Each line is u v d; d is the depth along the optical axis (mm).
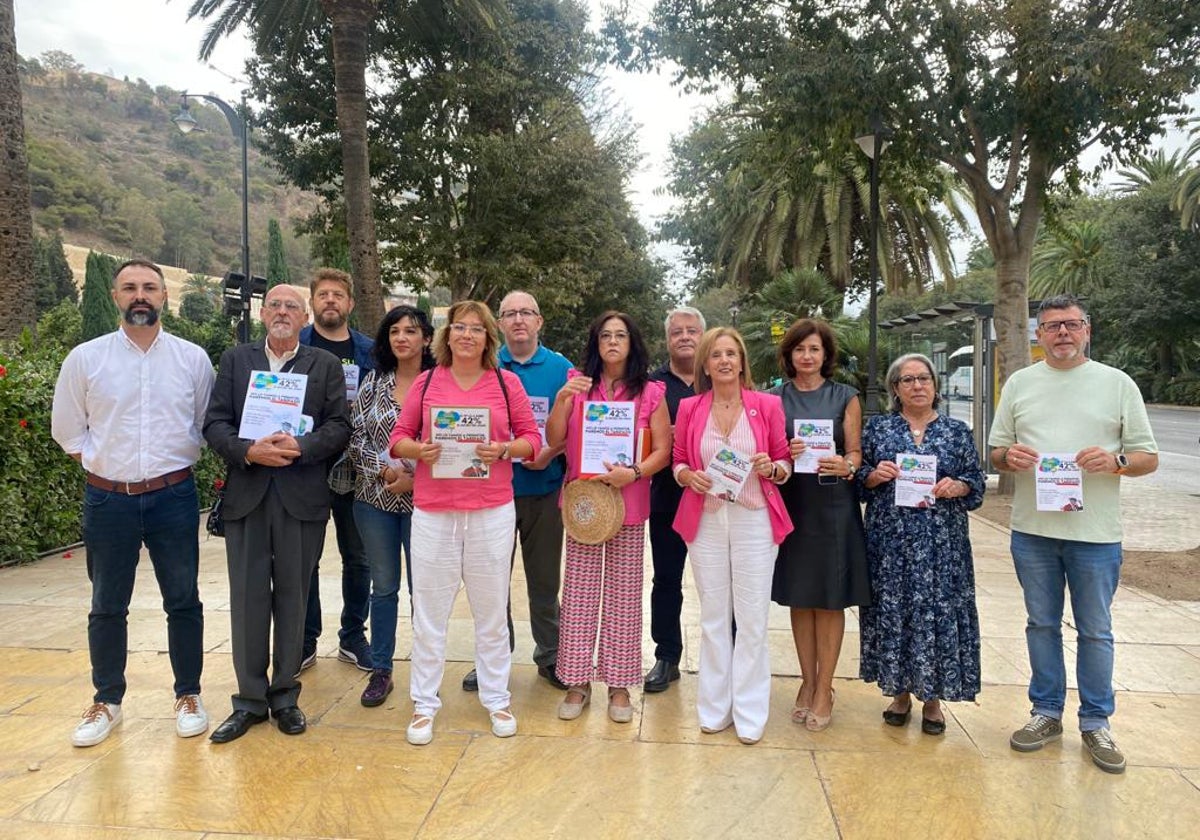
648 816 2848
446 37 17812
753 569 3473
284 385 3447
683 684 4176
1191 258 35062
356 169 12273
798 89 9195
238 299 15633
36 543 7086
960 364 14195
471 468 3375
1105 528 3291
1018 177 10414
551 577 4098
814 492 3520
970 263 53719
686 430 3643
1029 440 3402
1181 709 3812
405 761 3260
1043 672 3463
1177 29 8383
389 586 3891
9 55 9586
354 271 12484
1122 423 3266
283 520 3494
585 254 20734
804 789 3043
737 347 3543
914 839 2711
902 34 8867
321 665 4434
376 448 3844
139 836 2701
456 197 20297
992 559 7219
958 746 3424
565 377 4191
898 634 3459
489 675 3576
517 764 3240
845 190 20062
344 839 2695
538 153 18609
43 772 3137
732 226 24484
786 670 4402
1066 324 3330
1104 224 40156
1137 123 8891
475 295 21219
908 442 3516
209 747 3369
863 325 19516
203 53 15039
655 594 4129
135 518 3412
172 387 3482
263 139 19156
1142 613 5438
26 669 4289
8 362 7109
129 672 4250
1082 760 3291
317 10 14867
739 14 9703
